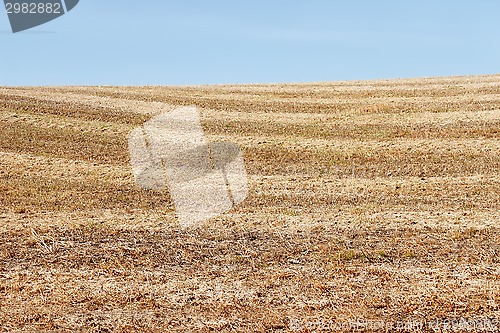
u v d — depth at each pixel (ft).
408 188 78.38
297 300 43.11
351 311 40.68
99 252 54.44
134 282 47.37
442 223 62.49
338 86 151.02
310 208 70.03
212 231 60.95
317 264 51.26
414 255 52.85
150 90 146.20
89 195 75.77
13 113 113.39
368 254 53.16
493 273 47.57
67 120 111.75
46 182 81.35
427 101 125.49
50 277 48.34
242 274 49.11
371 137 103.04
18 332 38.14
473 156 90.89
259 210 69.31
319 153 95.45
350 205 71.26
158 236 59.26
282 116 118.42
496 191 75.61
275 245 56.49
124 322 39.73
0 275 48.75
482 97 126.31
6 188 77.41
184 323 39.58
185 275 49.03
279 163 91.30
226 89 148.46
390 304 41.65
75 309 41.86
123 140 102.89
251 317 40.27
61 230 60.54
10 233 59.31
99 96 134.62
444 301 41.63
